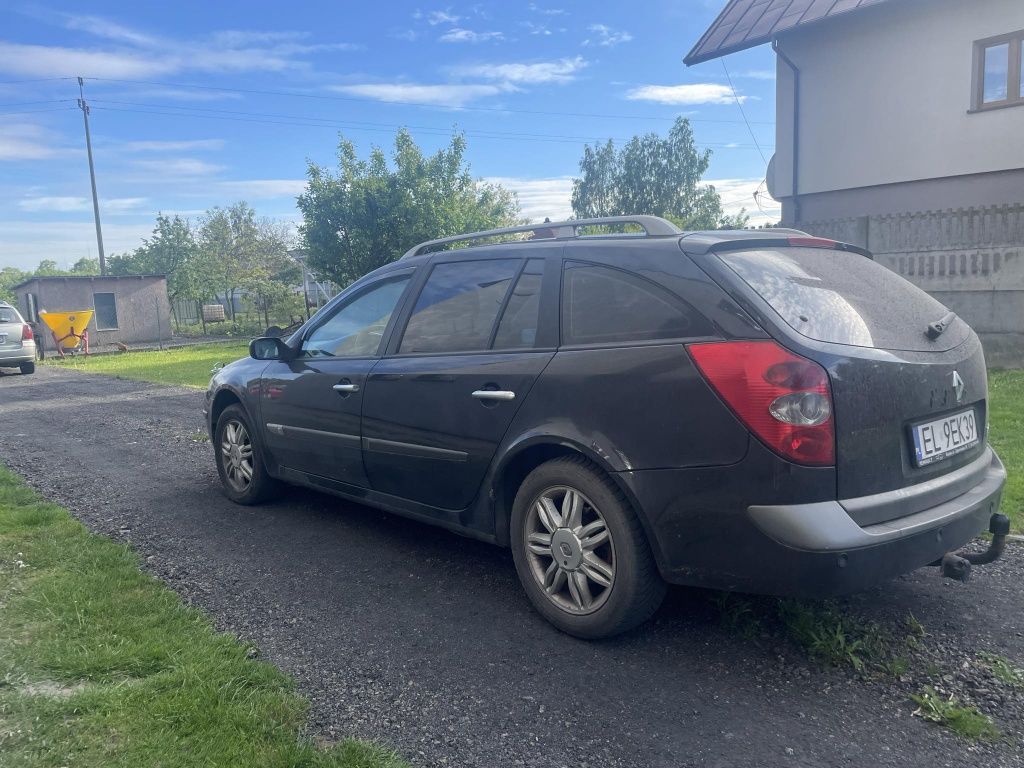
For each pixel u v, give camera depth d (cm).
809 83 1631
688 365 300
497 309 389
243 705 283
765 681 303
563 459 343
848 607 361
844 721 275
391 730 273
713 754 258
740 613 355
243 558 453
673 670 313
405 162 1889
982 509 327
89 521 534
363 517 535
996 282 1099
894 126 1521
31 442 876
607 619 327
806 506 278
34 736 263
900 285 368
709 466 293
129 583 406
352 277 1917
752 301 297
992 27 1380
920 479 308
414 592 399
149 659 319
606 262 348
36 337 2466
